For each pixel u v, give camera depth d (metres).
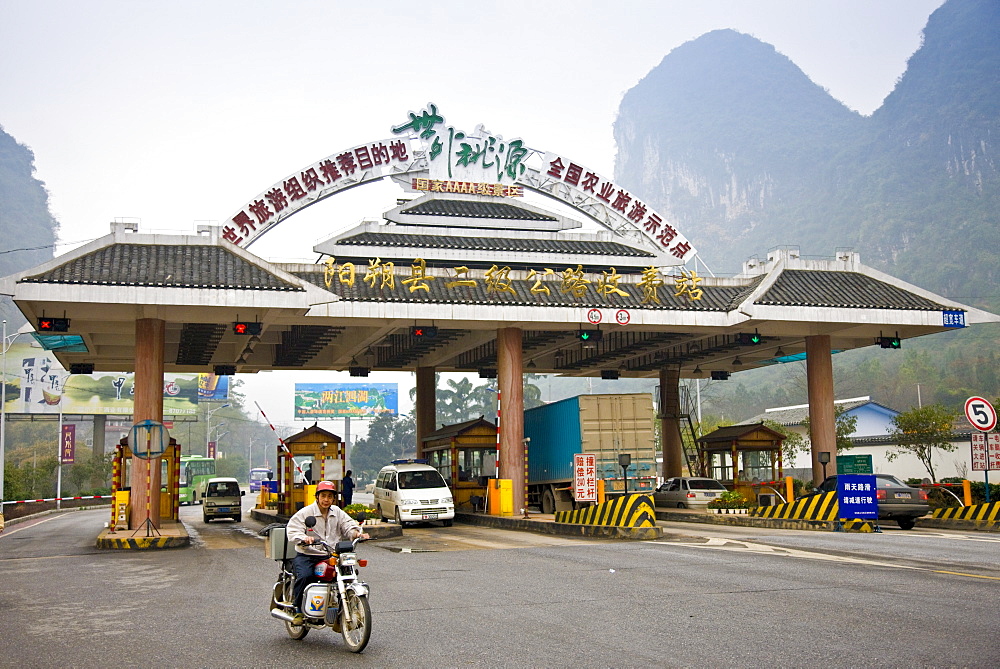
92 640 9.05
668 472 43.16
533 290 28.61
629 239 35.38
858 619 9.29
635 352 38.12
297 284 24.27
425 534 24.66
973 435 23.66
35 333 28.44
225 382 84.56
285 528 9.13
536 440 33.09
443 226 34.12
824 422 32.06
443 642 8.54
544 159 36.28
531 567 14.90
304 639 8.97
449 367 42.75
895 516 23.38
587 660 7.67
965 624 8.96
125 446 25.08
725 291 31.14
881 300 30.16
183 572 15.59
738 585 11.98
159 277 23.38
